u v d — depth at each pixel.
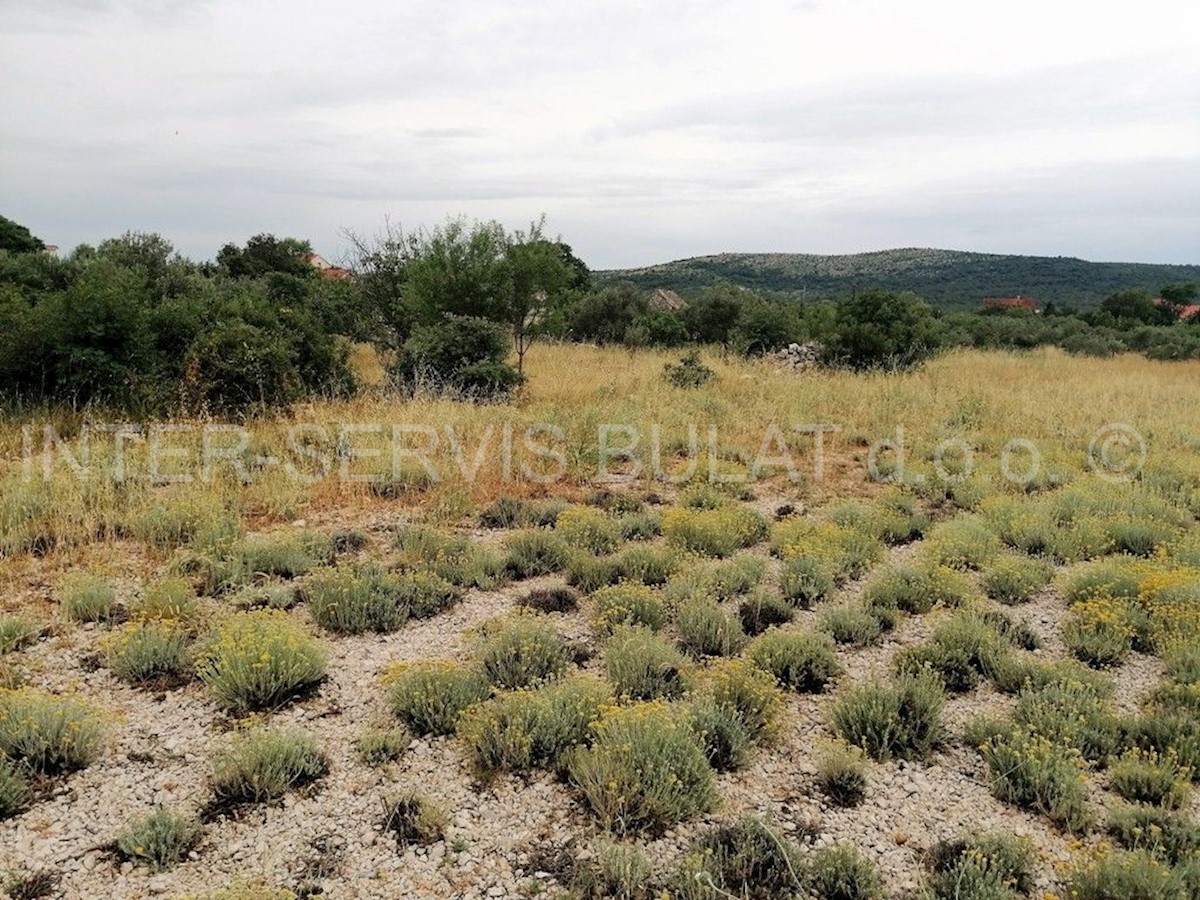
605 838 3.64
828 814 3.93
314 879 3.38
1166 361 25.31
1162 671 5.35
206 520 6.90
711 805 3.90
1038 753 4.21
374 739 4.26
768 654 5.29
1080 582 6.48
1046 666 5.19
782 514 8.56
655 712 4.29
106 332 10.69
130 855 3.46
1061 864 3.57
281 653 4.79
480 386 12.90
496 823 3.77
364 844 3.60
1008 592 6.50
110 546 6.66
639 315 25.36
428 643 5.47
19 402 10.16
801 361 19.27
